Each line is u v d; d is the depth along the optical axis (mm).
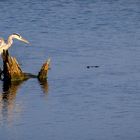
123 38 55406
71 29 59250
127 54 49344
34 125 34562
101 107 37250
